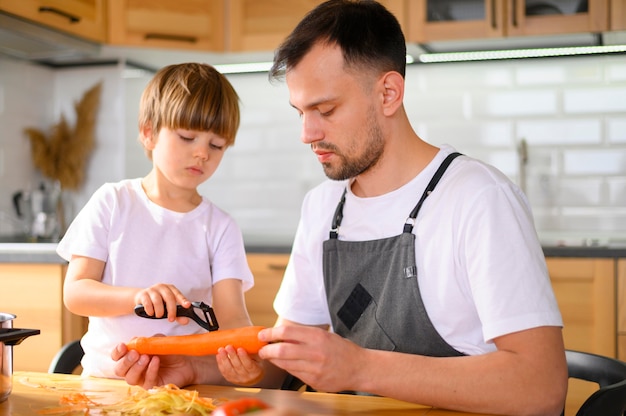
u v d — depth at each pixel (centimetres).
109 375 160
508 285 120
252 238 338
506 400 110
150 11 325
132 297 146
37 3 292
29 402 118
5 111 346
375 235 139
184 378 135
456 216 129
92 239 166
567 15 296
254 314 295
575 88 331
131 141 372
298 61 127
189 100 166
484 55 332
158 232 171
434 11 310
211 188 374
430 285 132
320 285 150
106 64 367
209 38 331
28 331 120
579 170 331
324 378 111
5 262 281
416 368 112
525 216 128
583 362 146
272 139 367
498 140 340
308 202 154
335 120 128
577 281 266
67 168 365
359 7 130
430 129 346
